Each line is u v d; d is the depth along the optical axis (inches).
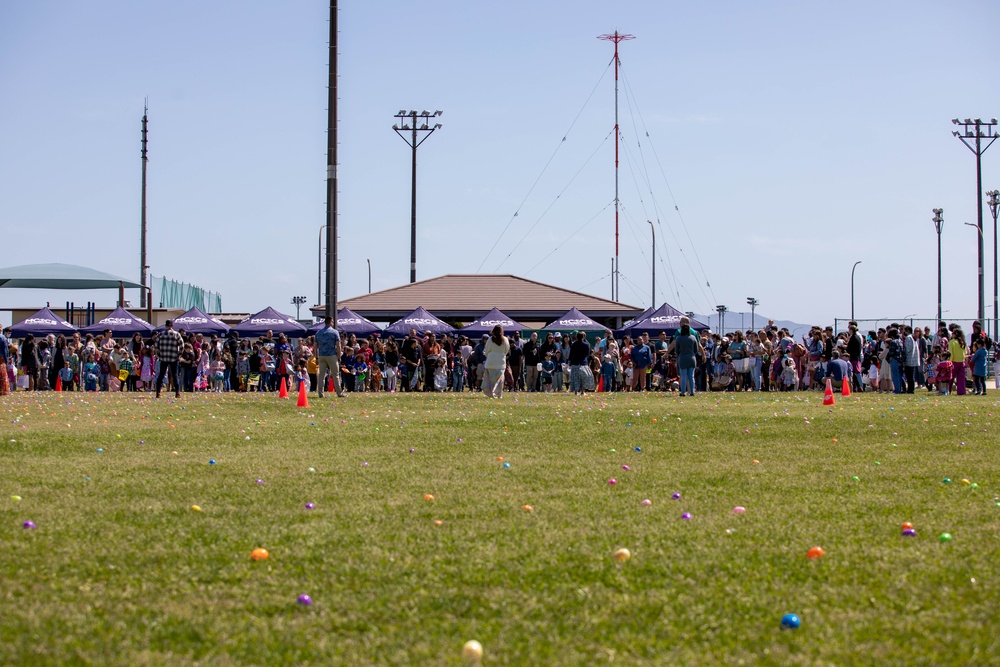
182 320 1462.8
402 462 426.0
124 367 1224.8
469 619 196.7
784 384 1153.4
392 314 1936.5
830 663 171.5
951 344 1027.3
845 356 1095.6
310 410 747.4
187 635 186.4
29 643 180.5
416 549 254.7
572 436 539.8
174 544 260.2
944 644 180.9
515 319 1971.0
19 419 644.7
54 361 1229.1
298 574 230.5
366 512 305.3
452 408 773.9
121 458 437.4
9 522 287.0
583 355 1101.7
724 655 175.5
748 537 269.6
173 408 765.9
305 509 310.7
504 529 279.3
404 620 196.4
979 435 545.3
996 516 300.5
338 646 180.5
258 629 190.2
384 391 1189.1
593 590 216.5
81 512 303.9
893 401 873.5
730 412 720.3
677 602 207.8
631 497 334.6
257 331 1460.4
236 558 245.1
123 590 216.5
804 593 214.4
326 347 931.3
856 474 390.6
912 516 300.8
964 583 221.6
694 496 337.7
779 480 374.3
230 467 407.2
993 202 2292.1
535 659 173.2
